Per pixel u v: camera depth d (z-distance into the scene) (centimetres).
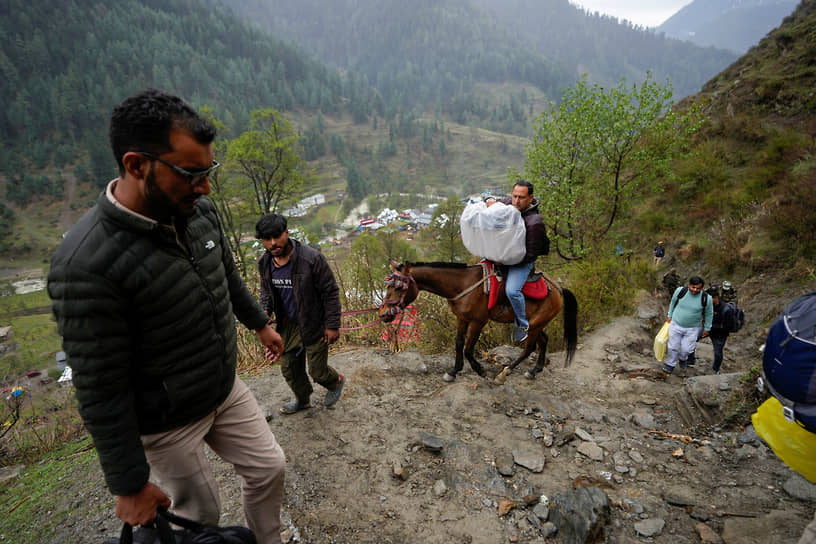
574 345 539
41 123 17600
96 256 128
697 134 1683
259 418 196
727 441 379
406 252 3634
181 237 154
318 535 271
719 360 645
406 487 319
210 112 2583
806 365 184
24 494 340
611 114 1159
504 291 467
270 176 2791
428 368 543
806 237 925
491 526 281
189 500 182
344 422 397
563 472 344
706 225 1295
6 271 10906
